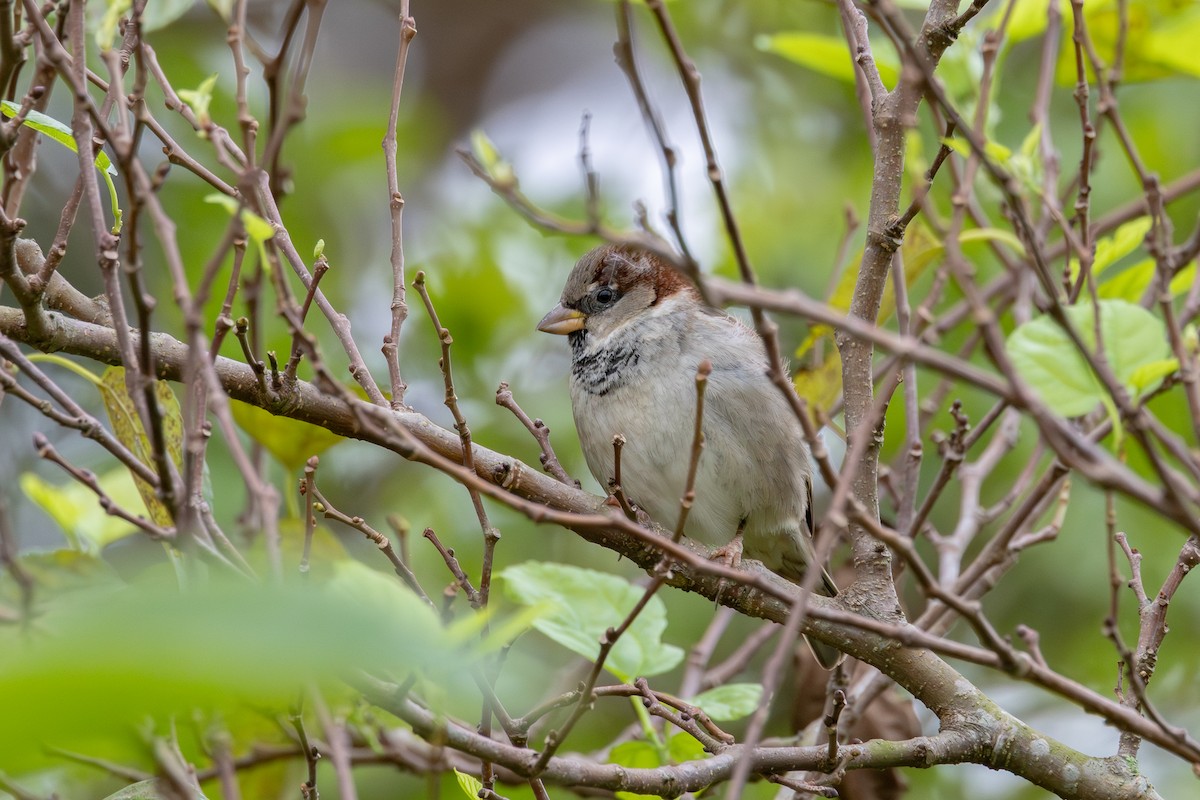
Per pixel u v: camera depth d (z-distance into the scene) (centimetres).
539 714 626
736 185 1382
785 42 963
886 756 655
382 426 557
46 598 639
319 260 638
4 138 563
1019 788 1167
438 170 1521
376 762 746
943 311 1277
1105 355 562
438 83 1850
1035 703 1216
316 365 520
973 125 796
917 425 854
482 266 1301
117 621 238
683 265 449
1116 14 940
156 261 1227
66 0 658
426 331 1285
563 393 1290
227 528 1030
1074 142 1291
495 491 522
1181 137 1307
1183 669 1195
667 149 473
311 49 548
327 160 1350
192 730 518
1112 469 455
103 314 700
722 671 916
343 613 256
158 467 461
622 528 535
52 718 234
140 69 514
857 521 526
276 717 571
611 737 1164
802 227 1355
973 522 892
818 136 1427
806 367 941
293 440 740
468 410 1259
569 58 1867
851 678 864
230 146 663
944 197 1234
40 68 622
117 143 465
